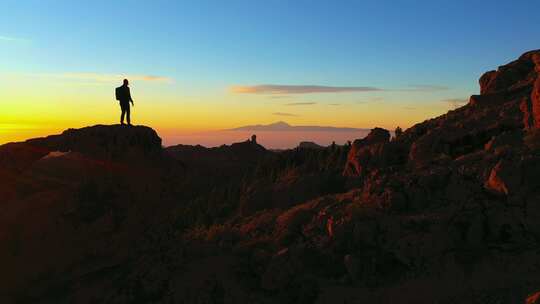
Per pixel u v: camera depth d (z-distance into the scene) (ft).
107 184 119.75
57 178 118.52
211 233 86.94
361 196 78.33
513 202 64.18
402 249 64.13
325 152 121.19
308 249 69.46
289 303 65.16
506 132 86.79
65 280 98.12
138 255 97.35
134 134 133.18
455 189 69.41
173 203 127.03
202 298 69.72
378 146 99.91
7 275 101.19
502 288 56.54
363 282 63.62
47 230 107.65
